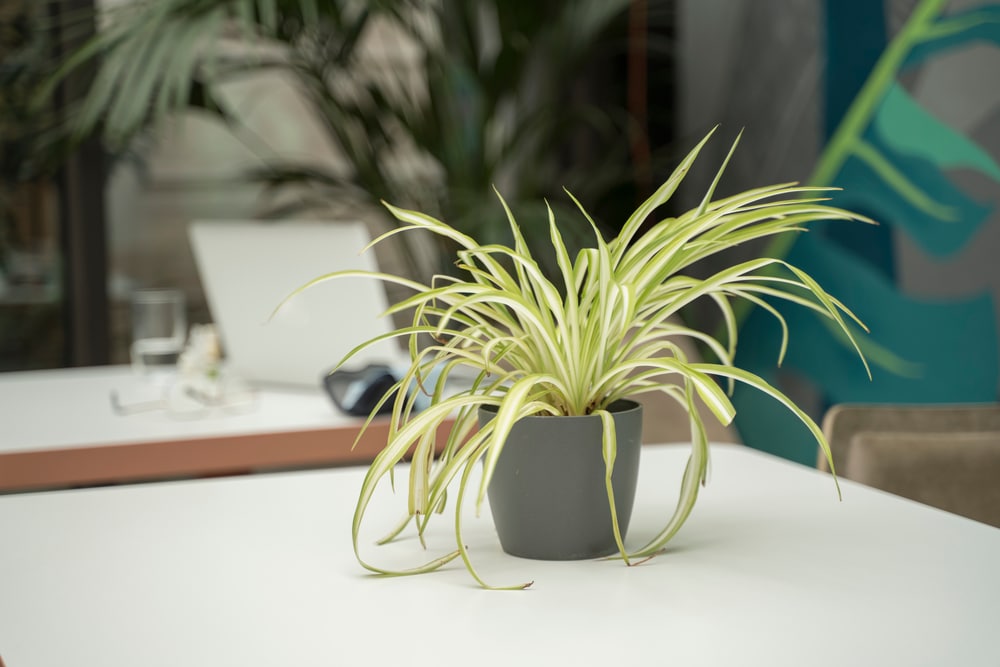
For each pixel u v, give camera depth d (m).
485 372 1.08
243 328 2.34
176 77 2.91
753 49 3.39
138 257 4.00
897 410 1.79
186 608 0.93
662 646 0.83
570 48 3.54
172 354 2.25
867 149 2.89
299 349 2.29
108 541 1.15
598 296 1.02
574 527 1.05
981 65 2.51
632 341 1.07
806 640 0.84
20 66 3.76
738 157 3.49
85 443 1.83
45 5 3.74
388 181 3.47
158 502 1.32
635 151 3.95
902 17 2.75
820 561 1.05
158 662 0.81
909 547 1.10
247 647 0.84
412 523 1.21
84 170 3.81
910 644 0.83
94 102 2.97
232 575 1.02
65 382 2.51
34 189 3.81
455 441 1.13
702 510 1.25
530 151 3.67
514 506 1.06
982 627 0.87
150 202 4.00
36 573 1.04
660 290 1.06
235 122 3.51
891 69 2.79
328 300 2.22
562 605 0.92
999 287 2.47
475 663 0.80
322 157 4.20
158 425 1.98
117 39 3.11
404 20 3.33
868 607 0.91
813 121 3.11
